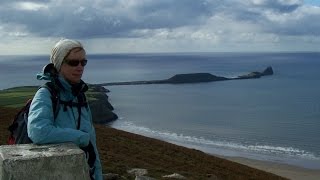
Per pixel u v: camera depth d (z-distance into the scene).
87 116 4.12
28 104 4.05
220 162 34.22
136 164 22.86
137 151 29.73
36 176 3.49
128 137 37.41
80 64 4.01
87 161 3.93
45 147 3.72
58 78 3.93
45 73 3.96
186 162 29.28
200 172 26.27
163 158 28.94
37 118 3.69
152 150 31.70
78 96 4.06
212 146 77.94
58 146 3.74
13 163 3.43
